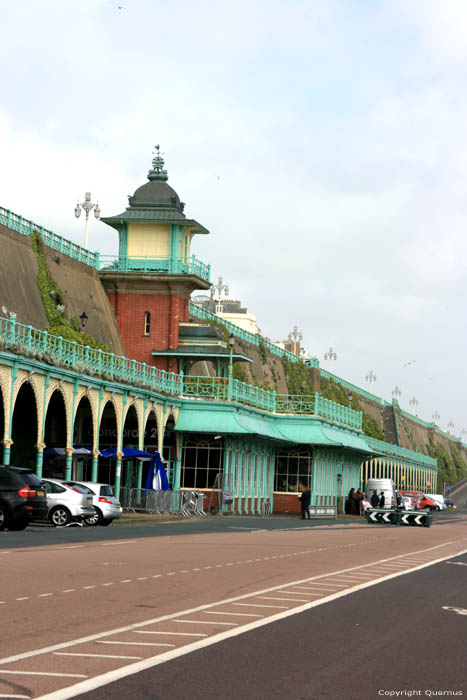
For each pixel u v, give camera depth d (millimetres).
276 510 69562
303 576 19484
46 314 52375
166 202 62250
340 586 17984
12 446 47000
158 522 43469
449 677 9844
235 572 19594
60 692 8297
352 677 9594
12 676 8867
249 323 153625
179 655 10211
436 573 22250
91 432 55031
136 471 56188
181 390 57719
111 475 55625
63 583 16125
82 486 36438
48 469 49062
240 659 10195
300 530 41938
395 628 13016
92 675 9047
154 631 11680
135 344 61750
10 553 21188
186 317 63906
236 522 47156
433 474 169500
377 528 49688
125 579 17219
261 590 16516
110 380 44969
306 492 61188
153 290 61875
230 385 59125
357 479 90062
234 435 57906
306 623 12992
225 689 8781
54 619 12336
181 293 61969
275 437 62875
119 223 62281
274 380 95062
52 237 55844
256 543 29844
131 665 9570
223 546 27516
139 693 8430
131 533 31641
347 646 11359
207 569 19938
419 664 10461
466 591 18438
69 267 57281
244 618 13102
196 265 62406
